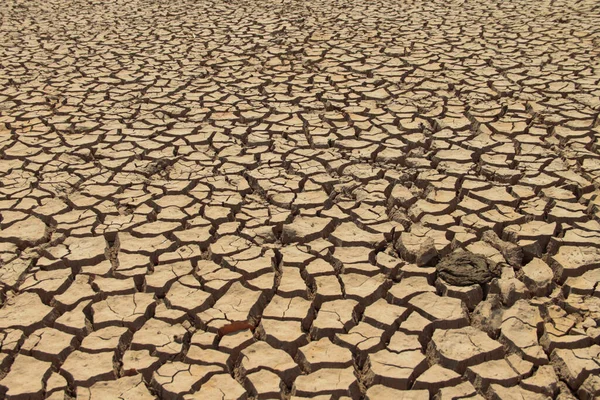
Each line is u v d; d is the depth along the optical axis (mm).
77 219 3801
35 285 3195
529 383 2562
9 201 4035
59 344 2826
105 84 6207
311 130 5012
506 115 5203
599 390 2512
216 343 2861
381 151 4629
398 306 3025
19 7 9977
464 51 6914
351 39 7531
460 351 2721
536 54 6730
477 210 3785
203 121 5262
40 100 5805
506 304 2994
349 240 3529
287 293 3131
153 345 2818
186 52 7195
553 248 3426
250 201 4031
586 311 2955
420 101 5539
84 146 4836
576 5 8969
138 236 3635
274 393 2564
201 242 3551
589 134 4754
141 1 10211
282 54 7027
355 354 2779
